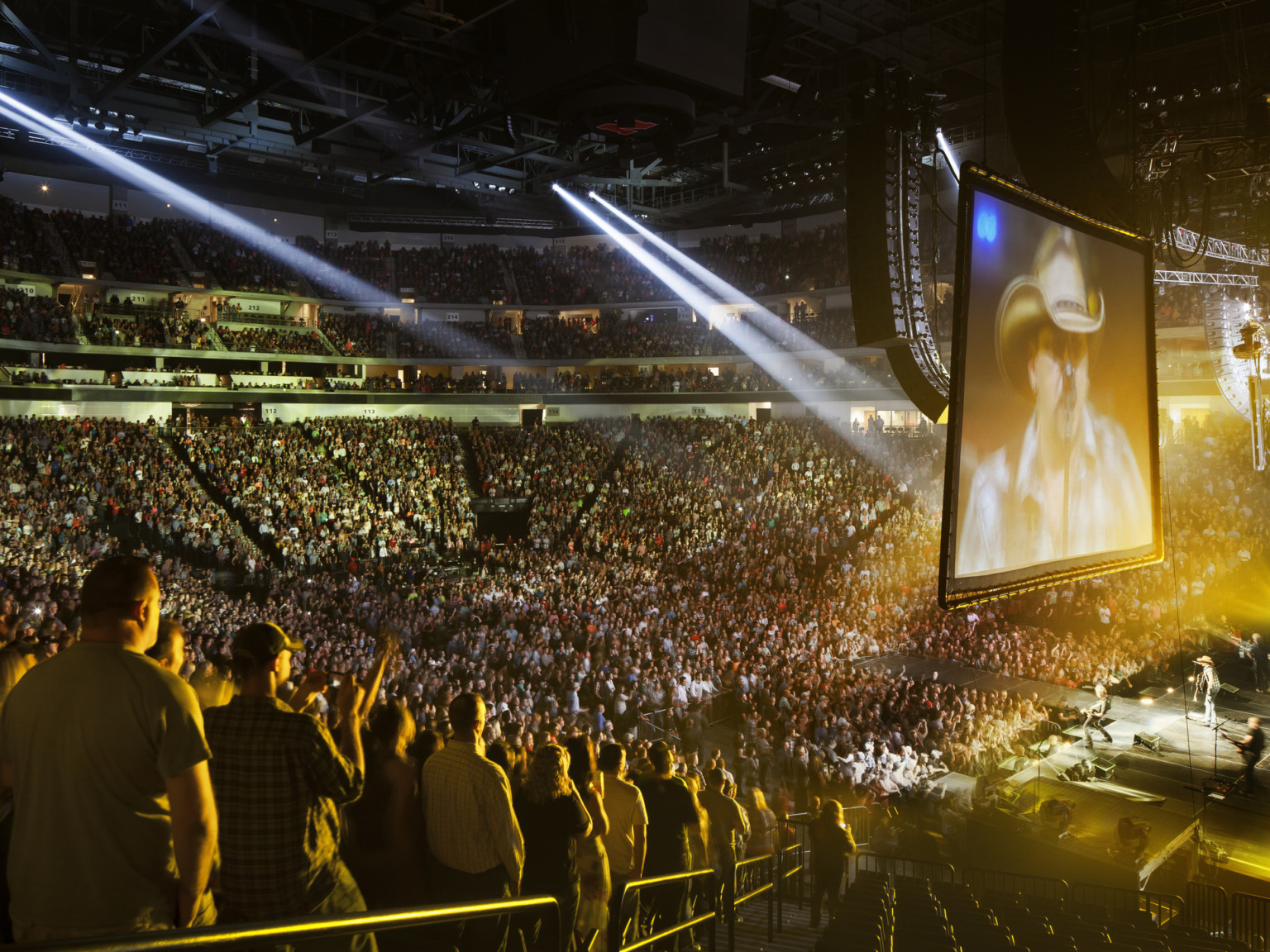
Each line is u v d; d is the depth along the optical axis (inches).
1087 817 730.8
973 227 373.1
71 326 1672.0
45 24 1299.2
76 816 106.3
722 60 837.2
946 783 772.0
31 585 889.5
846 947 320.5
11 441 1352.1
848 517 1536.7
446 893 177.8
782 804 649.0
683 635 1011.3
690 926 267.1
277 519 1445.6
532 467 1863.9
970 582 363.3
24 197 1910.7
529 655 892.0
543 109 911.7
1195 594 1129.4
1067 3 475.8
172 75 1294.3
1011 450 387.9
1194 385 1590.8
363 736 188.2
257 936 94.7
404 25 1102.4
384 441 1812.3
